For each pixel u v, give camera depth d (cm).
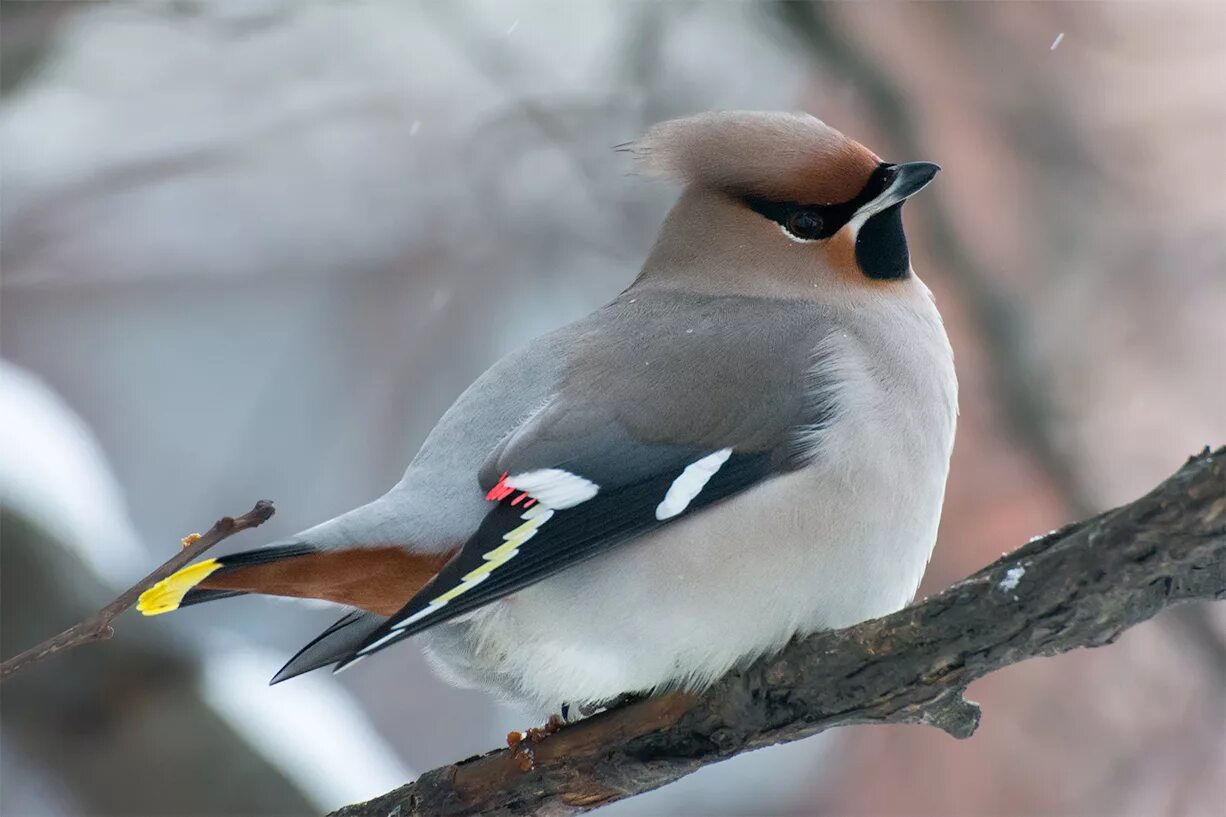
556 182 1602
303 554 758
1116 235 1523
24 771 1144
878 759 1523
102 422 1748
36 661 604
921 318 909
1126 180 1547
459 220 1739
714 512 797
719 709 747
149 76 1645
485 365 1725
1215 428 1480
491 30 1548
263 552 755
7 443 1155
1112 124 1570
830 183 907
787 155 911
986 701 1466
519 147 1576
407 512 777
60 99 1639
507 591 758
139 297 1780
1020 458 1440
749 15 1466
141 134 1662
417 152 1717
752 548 794
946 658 687
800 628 804
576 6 1550
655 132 949
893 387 853
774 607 794
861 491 815
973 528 1494
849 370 838
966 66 1548
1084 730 1438
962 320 1448
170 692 1104
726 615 788
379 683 1591
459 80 1695
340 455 1739
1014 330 1383
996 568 671
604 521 788
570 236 1600
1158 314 1504
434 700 1591
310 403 1755
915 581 849
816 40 1401
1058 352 1467
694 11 1475
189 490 1739
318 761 1109
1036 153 1540
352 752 1137
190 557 611
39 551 1109
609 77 1516
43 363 1753
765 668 735
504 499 779
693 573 788
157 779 1084
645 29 1480
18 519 1110
